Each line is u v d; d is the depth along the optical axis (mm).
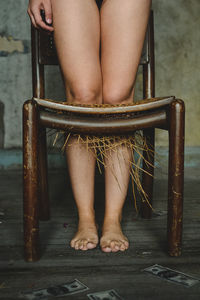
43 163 1341
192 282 798
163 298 722
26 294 738
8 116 2770
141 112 997
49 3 1073
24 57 2771
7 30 2750
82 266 893
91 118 904
